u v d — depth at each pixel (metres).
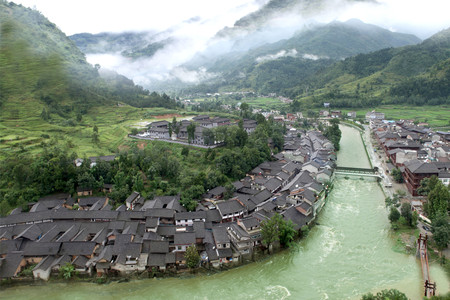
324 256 87.75
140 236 91.00
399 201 112.88
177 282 77.75
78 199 112.00
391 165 161.12
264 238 87.69
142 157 134.25
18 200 110.00
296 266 83.62
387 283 75.81
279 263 85.00
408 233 96.38
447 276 76.69
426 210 102.31
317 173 138.12
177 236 86.94
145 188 120.19
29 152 142.00
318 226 104.19
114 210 104.50
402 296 60.75
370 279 77.56
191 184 119.88
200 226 94.06
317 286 75.62
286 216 100.06
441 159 153.50
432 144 186.25
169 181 126.00
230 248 87.19
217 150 154.00
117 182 117.62
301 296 72.38
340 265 83.50
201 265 82.31
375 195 129.75
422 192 119.19
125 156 130.88
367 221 106.94
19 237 89.25
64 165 120.19
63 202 111.69
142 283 77.50
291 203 113.25
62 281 78.56
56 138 162.25
